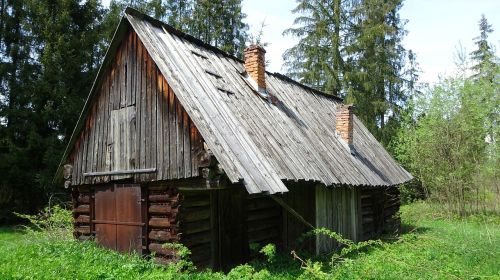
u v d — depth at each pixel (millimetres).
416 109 25062
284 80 16250
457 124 21562
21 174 21031
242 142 9344
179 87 9383
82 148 11805
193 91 9664
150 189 9922
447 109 22375
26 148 20828
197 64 11031
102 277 8000
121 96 10758
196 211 9398
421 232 16047
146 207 9938
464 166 21016
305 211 11633
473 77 23188
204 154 8586
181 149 9180
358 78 26875
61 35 21984
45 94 21656
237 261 9836
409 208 22453
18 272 8172
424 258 9617
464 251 10594
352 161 14086
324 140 13688
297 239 11297
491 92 21734
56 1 22625
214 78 11141
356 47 27047
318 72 26781
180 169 9117
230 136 9172
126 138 10477
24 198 21891
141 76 10320
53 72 21438
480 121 21453
